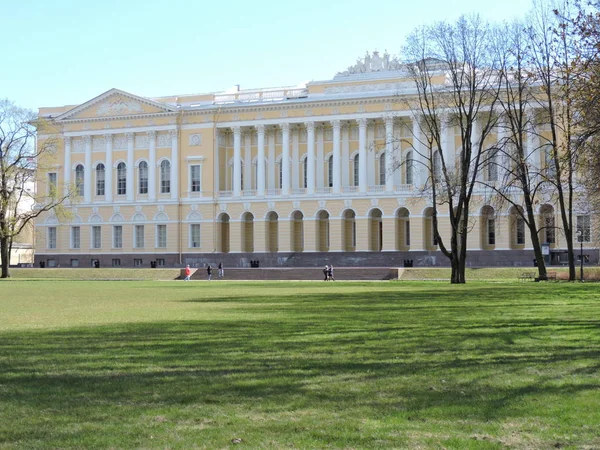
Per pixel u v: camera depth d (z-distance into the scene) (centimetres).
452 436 1020
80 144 11056
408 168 9806
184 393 1316
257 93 10531
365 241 9800
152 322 2703
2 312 3250
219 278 8675
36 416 1156
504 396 1252
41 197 9538
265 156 10431
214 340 2091
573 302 3484
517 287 5194
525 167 6231
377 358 1697
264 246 10238
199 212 10481
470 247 9288
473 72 6494
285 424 1089
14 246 12900
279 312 3119
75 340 2138
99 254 10894
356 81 9900
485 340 2003
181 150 10556
